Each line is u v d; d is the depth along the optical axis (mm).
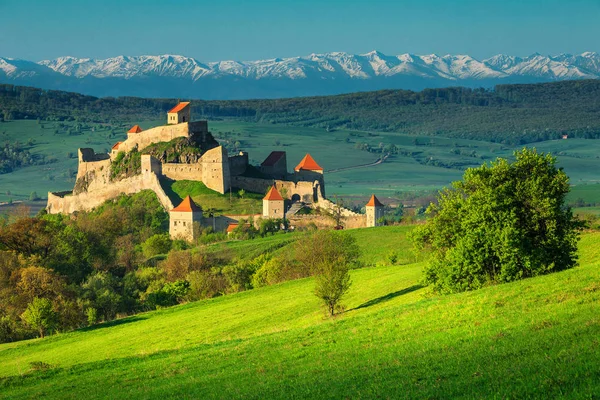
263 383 71188
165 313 156875
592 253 119250
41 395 85125
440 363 65438
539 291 84500
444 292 104938
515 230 97500
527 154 106562
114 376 89312
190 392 73375
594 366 55188
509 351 64438
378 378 64562
